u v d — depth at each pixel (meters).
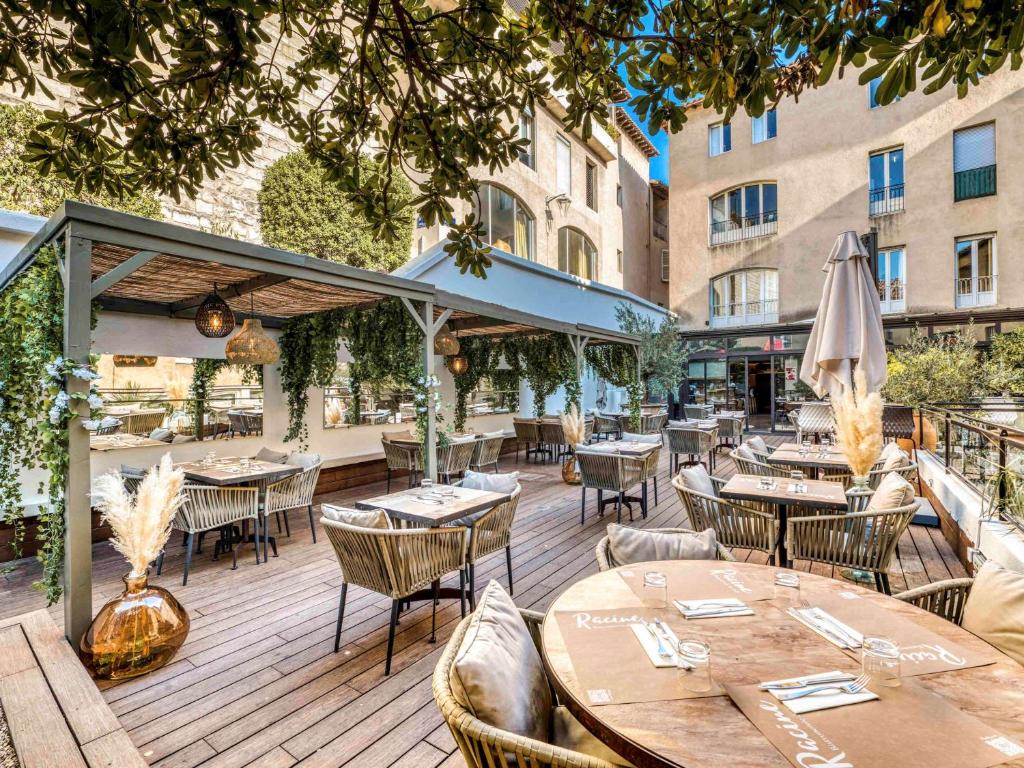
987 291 11.03
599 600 1.74
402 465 6.35
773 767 0.95
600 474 5.07
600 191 14.81
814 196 12.86
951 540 4.02
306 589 3.60
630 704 1.16
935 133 11.47
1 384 3.18
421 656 2.68
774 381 13.04
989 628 1.59
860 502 3.55
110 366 5.08
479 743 1.09
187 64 1.82
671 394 13.91
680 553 2.27
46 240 2.77
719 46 1.57
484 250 2.50
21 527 3.53
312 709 2.24
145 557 2.67
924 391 7.15
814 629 1.51
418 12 2.16
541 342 9.09
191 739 2.04
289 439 6.52
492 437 7.28
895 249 11.98
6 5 1.51
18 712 1.86
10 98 4.95
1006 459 3.02
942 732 1.04
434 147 2.32
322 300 5.35
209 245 3.21
